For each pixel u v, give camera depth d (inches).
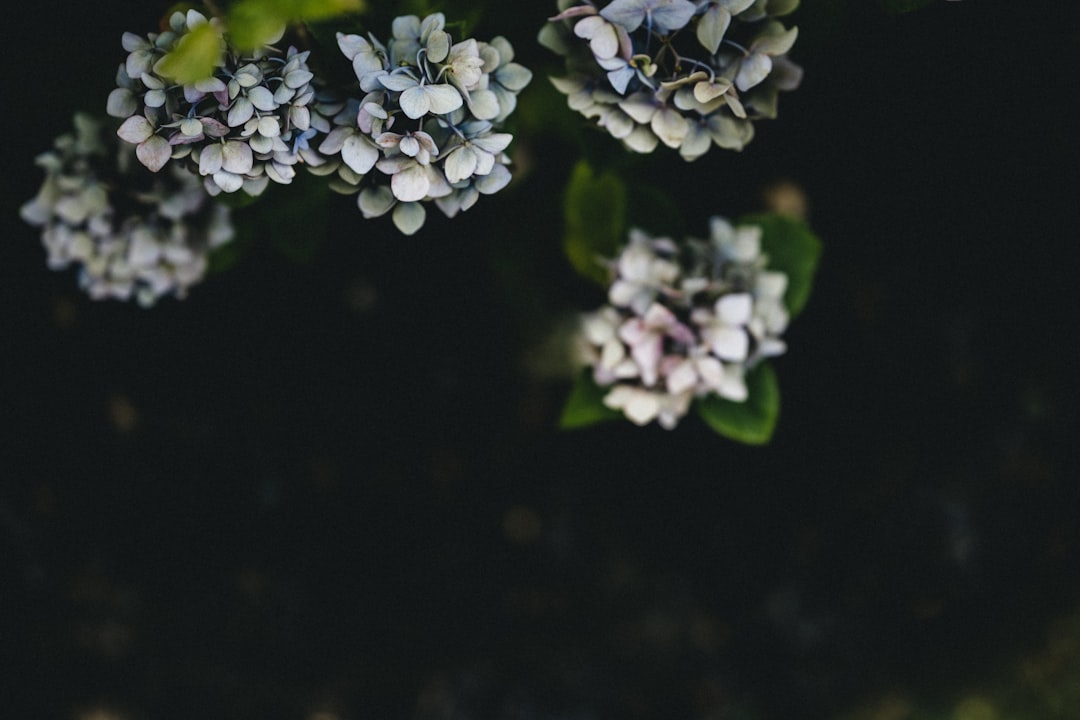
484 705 94.4
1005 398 88.6
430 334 87.1
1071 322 85.0
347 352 87.6
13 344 84.1
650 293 66.7
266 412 89.0
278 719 93.4
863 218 84.2
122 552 90.6
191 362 86.2
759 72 60.7
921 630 92.7
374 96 58.8
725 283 67.1
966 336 87.4
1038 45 76.0
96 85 65.6
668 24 59.9
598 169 64.5
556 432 90.8
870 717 92.8
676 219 69.6
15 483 87.4
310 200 65.0
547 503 93.2
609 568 94.1
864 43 75.5
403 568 94.1
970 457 90.2
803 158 82.2
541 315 84.4
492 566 94.2
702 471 91.7
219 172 59.2
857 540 92.4
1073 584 90.0
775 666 94.3
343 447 90.8
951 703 91.7
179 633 92.8
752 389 68.1
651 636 94.7
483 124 59.5
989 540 90.8
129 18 65.9
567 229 70.7
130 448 88.4
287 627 93.7
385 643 94.9
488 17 63.3
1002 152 80.6
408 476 92.0
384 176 60.5
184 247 67.3
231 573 92.7
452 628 95.0
